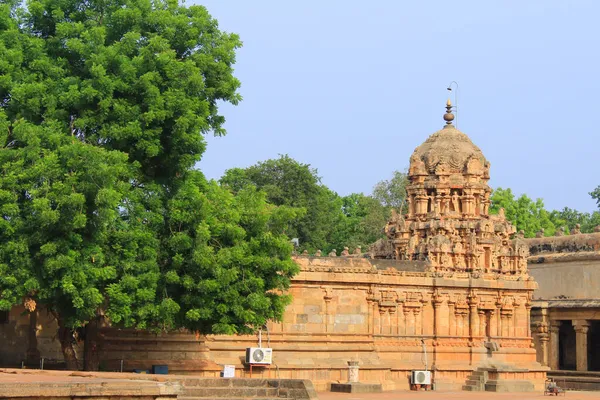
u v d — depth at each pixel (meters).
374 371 64.94
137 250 46.38
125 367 55.12
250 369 58.47
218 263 47.22
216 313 48.16
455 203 78.62
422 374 66.81
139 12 47.94
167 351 56.69
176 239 46.97
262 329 60.62
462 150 80.00
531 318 85.06
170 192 48.50
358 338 65.50
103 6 49.16
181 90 46.78
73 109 46.84
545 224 133.88
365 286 66.38
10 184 43.09
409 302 68.88
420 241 76.50
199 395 35.22
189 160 47.75
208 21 50.59
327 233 118.19
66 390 26.25
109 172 43.00
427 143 81.62
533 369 72.69
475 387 68.19
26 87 44.81
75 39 46.31
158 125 46.81
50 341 55.16
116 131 45.72
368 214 122.56
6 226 42.97
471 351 70.94
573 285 85.88
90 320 48.19
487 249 75.56
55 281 43.59
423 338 69.31
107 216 43.12
